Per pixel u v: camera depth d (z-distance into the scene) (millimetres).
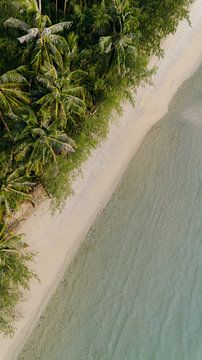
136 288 25656
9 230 23344
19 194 23047
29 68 23031
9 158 22562
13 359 23625
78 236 26922
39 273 24969
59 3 27312
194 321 24844
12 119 22328
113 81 26609
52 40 22344
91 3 26906
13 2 23125
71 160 24844
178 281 25906
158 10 28000
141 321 24766
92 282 25891
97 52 25047
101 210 28109
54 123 22688
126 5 25375
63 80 22516
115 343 24156
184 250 26797
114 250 26828
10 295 22219
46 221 25312
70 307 25156
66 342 24203
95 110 26484
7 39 23578
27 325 24188
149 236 27250
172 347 24125
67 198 26062
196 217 27891
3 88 21234
